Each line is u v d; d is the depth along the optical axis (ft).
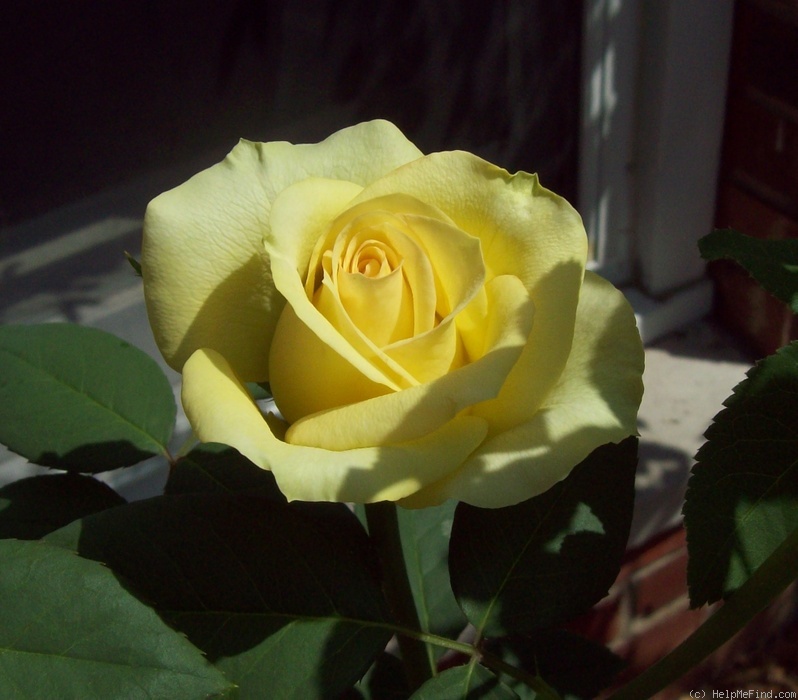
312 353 0.67
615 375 0.69
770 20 1.70
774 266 0.74
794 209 1.79
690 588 0.72
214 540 0.74
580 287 0.68
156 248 0.70
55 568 0.63
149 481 1.68
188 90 1.64
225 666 0.72
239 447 0.61
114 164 1.65
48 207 1.64
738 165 1.90
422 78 1.77
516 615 0.80
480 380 0.63
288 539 0.76
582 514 0.81
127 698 0.62
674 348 2.03
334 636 0.74
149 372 0.95
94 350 0.94
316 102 1.72
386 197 0.67
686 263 2.03
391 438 0.63
